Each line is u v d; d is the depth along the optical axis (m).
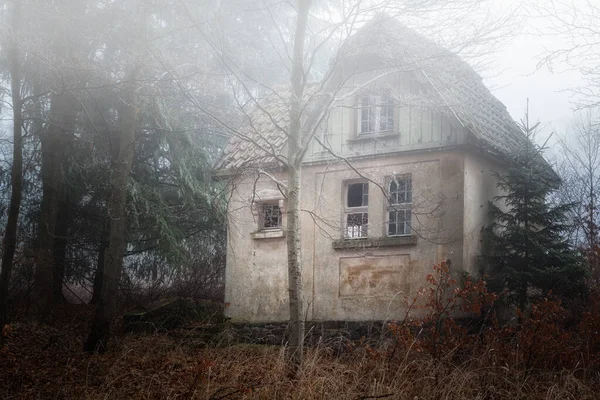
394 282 17.19
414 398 10.71
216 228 24.41
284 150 19.00
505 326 13.23
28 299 20.39
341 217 18.27
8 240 15.08
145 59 15.36
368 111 18.45
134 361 14.34
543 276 15.52
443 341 12.88
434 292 14.74
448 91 16.30
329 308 17.95
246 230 19.70
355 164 18.22
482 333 14.34
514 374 11.75
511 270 15.83
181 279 24.20
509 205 17.88
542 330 12.66
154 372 13.17
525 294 15.86
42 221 21.11
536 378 12.00
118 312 21.06
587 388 11.29
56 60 16.36
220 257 24.67
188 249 24.83
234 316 19.45
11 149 22.45
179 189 22.95
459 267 16.38
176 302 18.70
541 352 12.43
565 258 15.77
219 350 14.97
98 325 15.88
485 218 17.61
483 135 17.48
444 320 13.49
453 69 15.16
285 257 19.02
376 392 10.89
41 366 14.34
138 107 17.45
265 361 13.26
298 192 13.74
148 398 11.73
